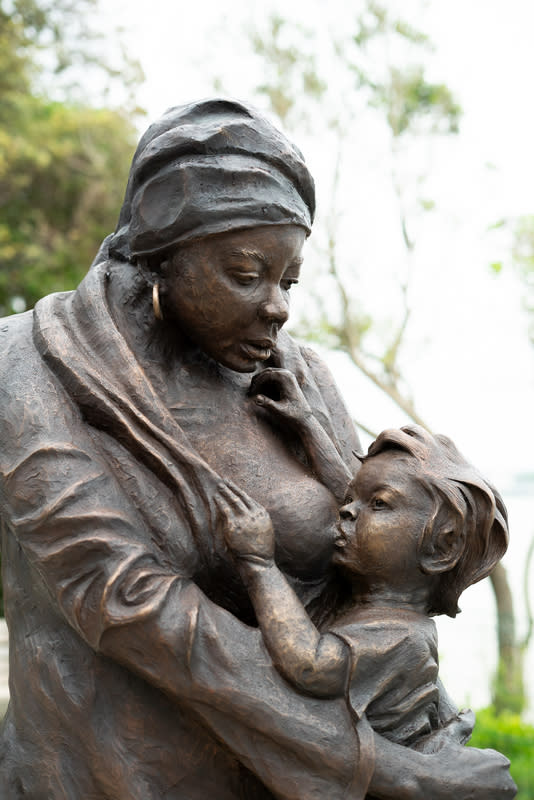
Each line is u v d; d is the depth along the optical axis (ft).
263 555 4.58
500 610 21.63
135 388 4.95
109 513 4.57
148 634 4.34
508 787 4.73
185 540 4.73
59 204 28.76
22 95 28.60
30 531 4.60
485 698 21.38
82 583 4.50
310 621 4.52
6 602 5.32
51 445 4.68
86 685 4.77
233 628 4.45
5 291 28.22
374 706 4.60
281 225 4.73
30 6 28.40
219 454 5.12
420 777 4.51
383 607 4.81
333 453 5.39
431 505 4.76
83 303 5.20
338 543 4.93
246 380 5.64
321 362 6.22
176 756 4.74
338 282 21.08
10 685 5.25
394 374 21.63
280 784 4.40
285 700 4.39
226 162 4.72
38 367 4.98
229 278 4.78
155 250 4.88
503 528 4.90
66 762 4.82
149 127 5.18
